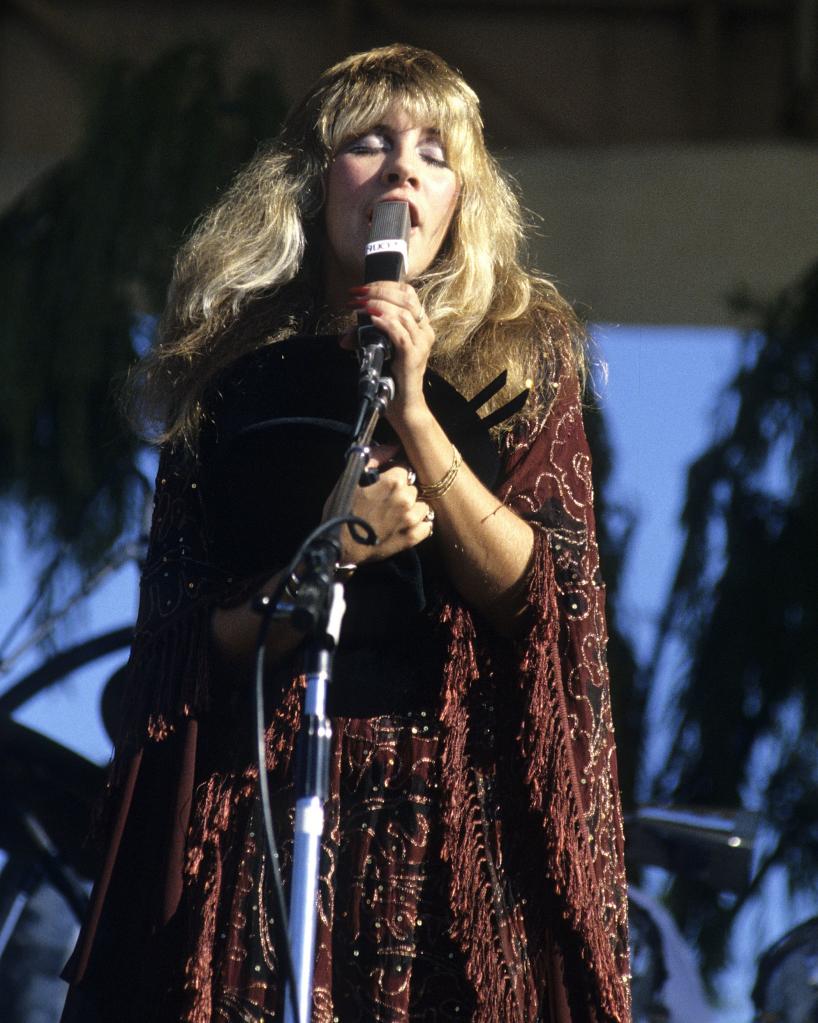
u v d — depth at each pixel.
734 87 29.02
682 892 19.75
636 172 25.20
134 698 8.58
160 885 8.33
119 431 19.95
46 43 28.95
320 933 8.09
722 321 24.58
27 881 14.67
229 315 9.56
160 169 20.41
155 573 8.88
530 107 28.81
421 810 8.32
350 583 8.45
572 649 8.61
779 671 21.03
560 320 9.64
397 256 8.49
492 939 8.27
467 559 8.40
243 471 8.62
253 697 7.50
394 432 8.59
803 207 24.72
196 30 23.77
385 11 28.84
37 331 20.48
